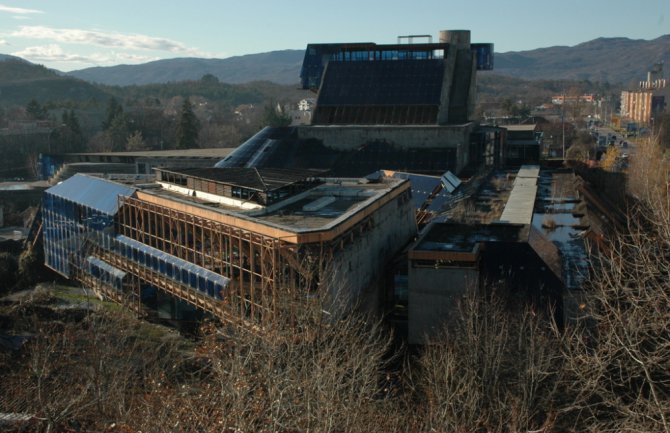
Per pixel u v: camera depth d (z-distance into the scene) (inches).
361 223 2043.6
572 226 2583.7
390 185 2527.1
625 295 1312.7
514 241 2034.9
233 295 1764.3
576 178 3816.4
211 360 1331.2
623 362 1326.3
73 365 1612.9
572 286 1925.4
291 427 1014.4
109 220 2588.6
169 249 2325.3
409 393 1519.4
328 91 4810.5
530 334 1578.5
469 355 1456.7
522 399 1336.1
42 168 6348.4
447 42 4958.2
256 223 1841.8
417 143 4338.1
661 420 987.3
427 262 1989.4
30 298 2586.1
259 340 1325.0
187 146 7790.4
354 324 1673.2
